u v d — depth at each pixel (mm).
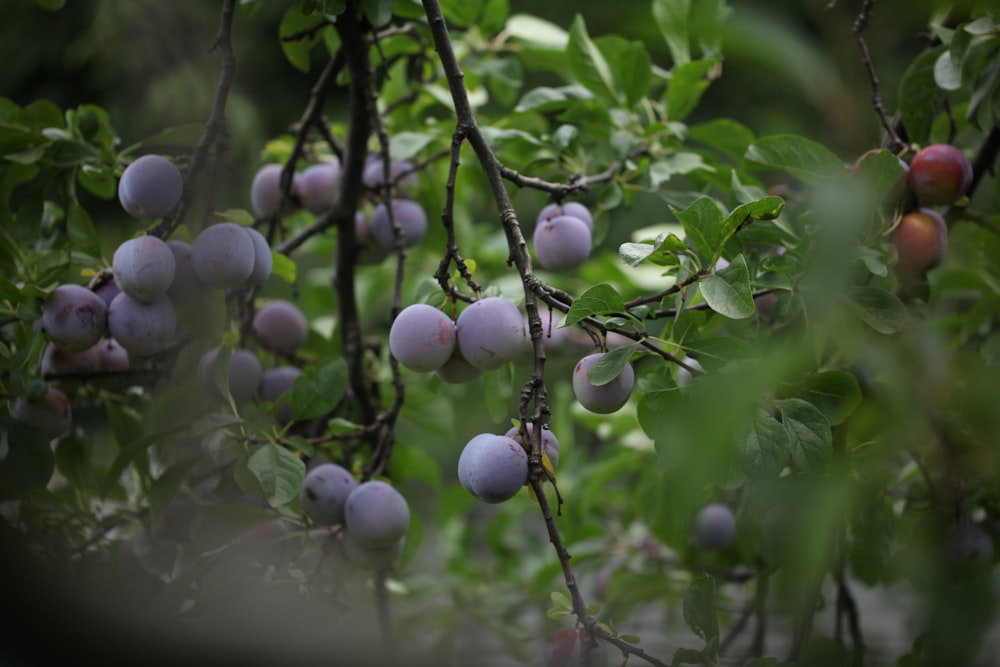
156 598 1808
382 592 1991
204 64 4723
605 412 1676
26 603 1726
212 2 4844
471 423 2842
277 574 1813
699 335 1744
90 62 4949
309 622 1795
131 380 1884
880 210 1766
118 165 1854
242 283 1733
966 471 1781
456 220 2137
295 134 2027
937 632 1773
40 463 1770
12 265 1864
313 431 1923
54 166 1870
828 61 1604
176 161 1805
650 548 2145
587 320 1665
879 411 1735
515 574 2244
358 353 1992
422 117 2094
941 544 1810
